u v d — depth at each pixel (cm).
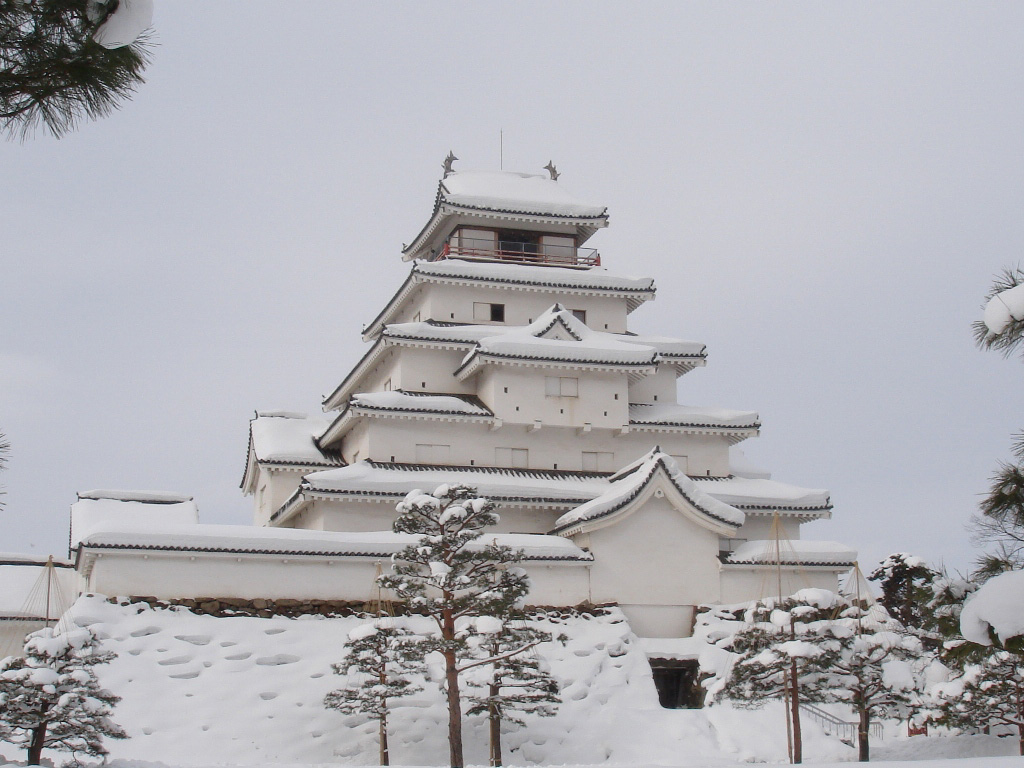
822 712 4622
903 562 5300
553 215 6519
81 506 6400
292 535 4653
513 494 5338
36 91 1178
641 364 5809
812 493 5819
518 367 5716
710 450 6125
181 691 4019
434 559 3666
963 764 2562
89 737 3133
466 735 4088
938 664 4428
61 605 5650
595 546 5047
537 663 3816
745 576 5231
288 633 4409
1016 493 1546
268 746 3888
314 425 6531
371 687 3819
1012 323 1409
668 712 4375
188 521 6425
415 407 5553
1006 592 1502
